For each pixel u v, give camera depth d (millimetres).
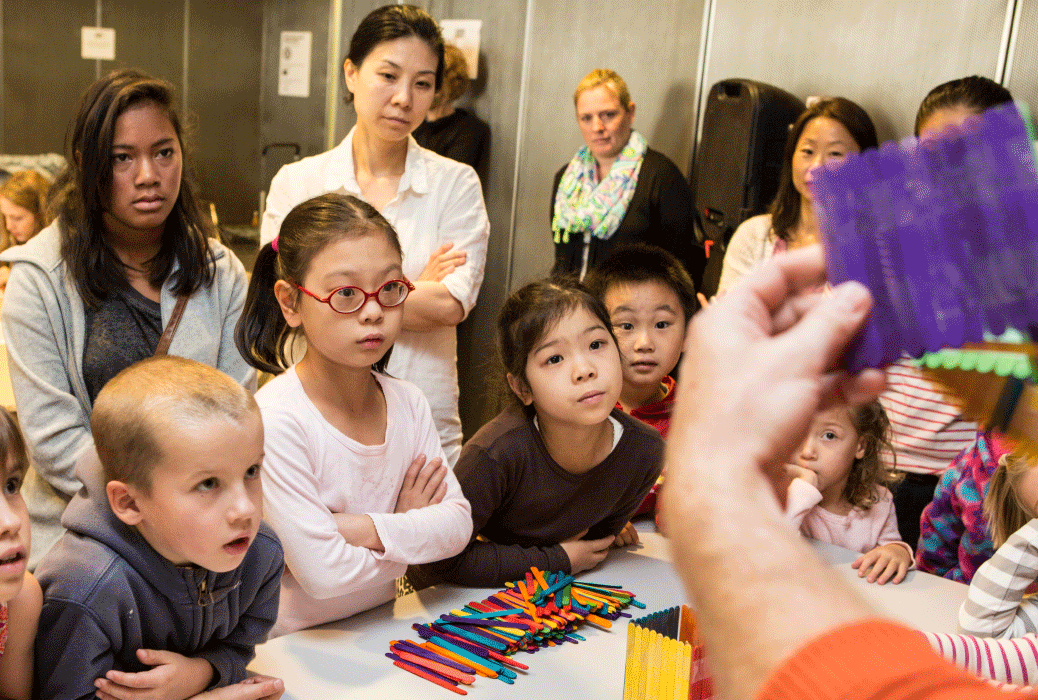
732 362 329
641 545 1773
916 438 2186
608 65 3943
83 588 1023
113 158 1552
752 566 294
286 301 1403
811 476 1794
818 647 270
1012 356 316
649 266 1924
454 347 2232
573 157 3787
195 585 1094
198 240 1707
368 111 2127
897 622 287
